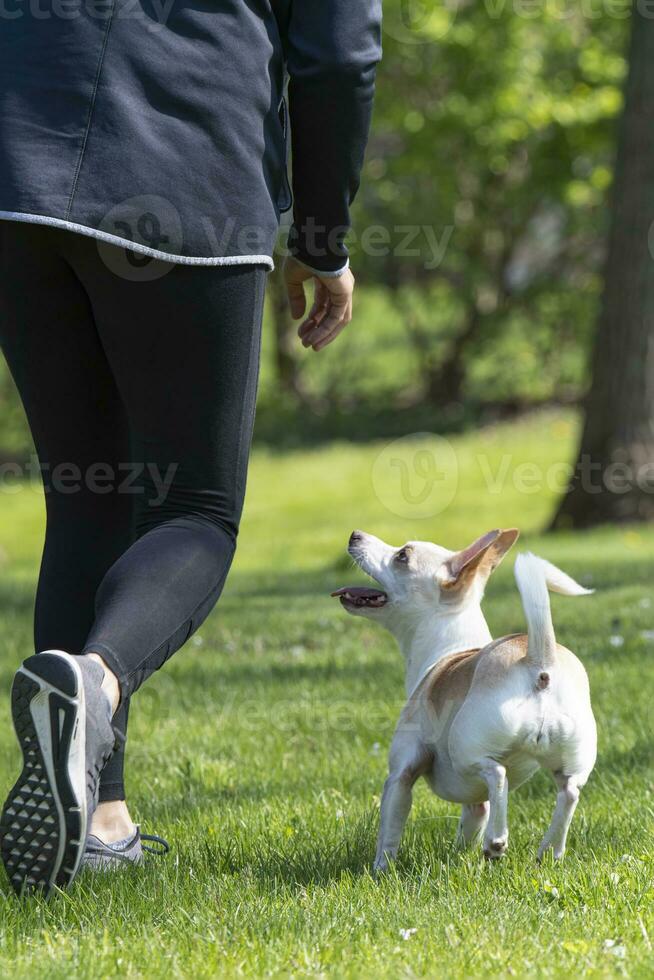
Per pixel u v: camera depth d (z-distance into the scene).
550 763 5.28
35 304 4.72
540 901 4.71
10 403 37.44
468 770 5.28
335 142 4.74
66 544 5.14
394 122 40.66
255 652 12.31
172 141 4.32
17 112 4.25
